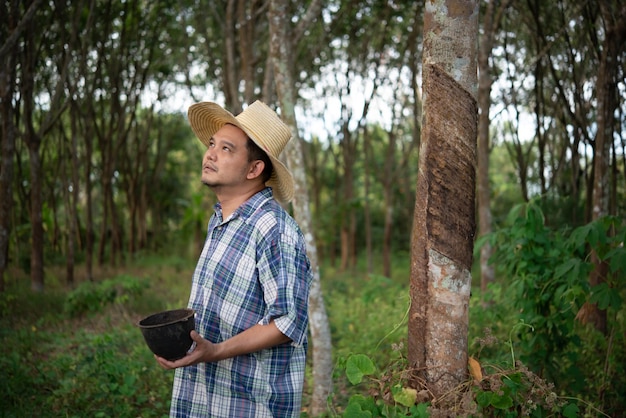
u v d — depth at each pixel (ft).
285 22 15.07
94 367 14.24
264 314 6.40
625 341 14.17
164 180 55.31
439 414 7.12
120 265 41.37
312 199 58.34
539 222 11.81
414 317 7.79
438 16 7.57
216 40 37.91
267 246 6.34
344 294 29.60
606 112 18.47
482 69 22.93
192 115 7.55
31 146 27.04
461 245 7.54
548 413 9.62
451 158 7.49
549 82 30.30
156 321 6.53
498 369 8.04
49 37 27.17
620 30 18.07
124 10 30.81
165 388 14.25
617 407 11.94
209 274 6.55
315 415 13.44
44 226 40.70
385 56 37.60
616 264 10.27
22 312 23.30
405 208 57.72
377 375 14.03
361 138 57.21
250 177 6.83
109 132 37.70
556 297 11.23
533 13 23.20
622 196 28.68
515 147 28.55
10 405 12.51
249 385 6.36
